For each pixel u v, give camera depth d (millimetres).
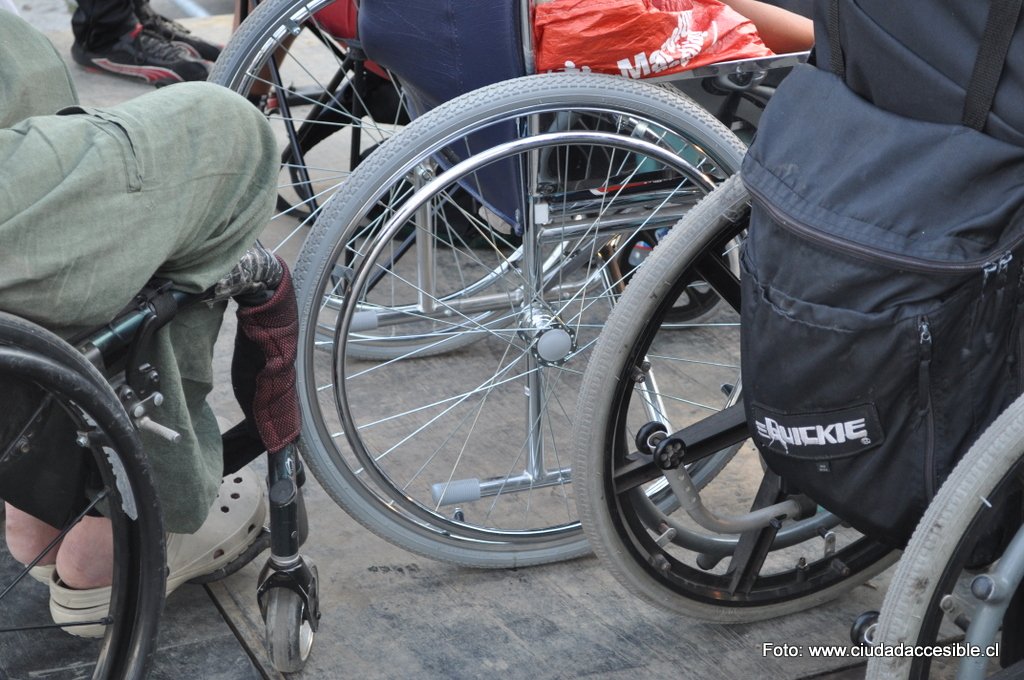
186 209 1157
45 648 1628
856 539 1899
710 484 2074
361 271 1626
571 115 1671
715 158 1692
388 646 1669
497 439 2203
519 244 2553
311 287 1611
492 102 1582
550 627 1724
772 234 1227
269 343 1419
